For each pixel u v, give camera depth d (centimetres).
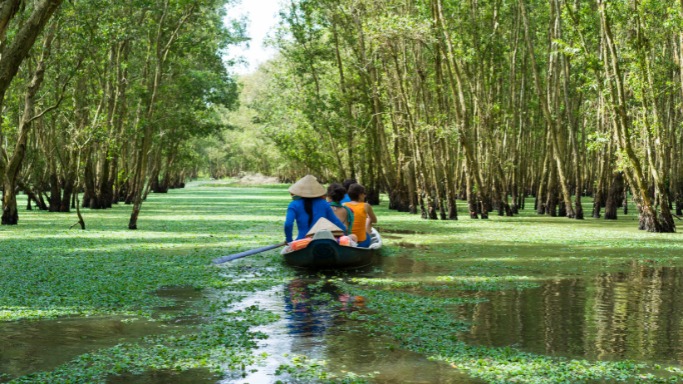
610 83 2433
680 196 3906
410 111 3125
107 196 4162
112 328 901
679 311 1019
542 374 702
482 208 3142
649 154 2472
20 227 2488
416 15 3272
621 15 2398
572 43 2723
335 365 736
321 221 1488
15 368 722
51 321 938
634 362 746
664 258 1645
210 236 2194
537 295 1149
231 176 15325
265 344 820
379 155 4516
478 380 685
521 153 4372
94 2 2258
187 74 4041
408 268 1477
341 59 4138
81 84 3469
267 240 2066
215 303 1066
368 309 1027
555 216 3462
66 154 3728
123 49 3694
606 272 1414
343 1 3488
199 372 707
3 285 1205
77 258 1588
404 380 684
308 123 4338
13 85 2712
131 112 3700
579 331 891
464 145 3072
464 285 1252
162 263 1518
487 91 3938
